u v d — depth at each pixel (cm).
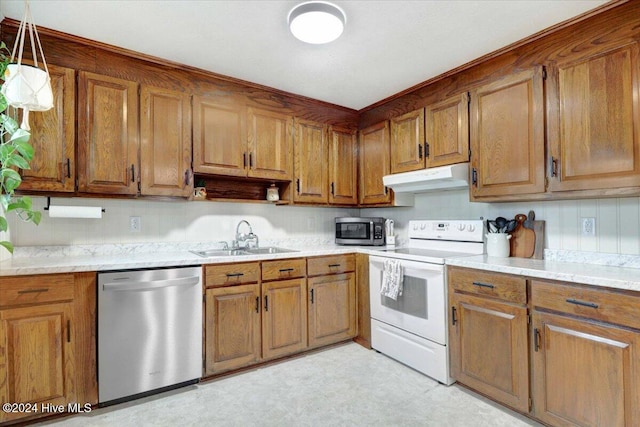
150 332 205
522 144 212
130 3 173
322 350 285
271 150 289
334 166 329
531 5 175
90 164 213
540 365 177
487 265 202
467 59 235
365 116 341
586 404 158
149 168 233
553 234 224
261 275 249
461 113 249
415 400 206
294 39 209
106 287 192
